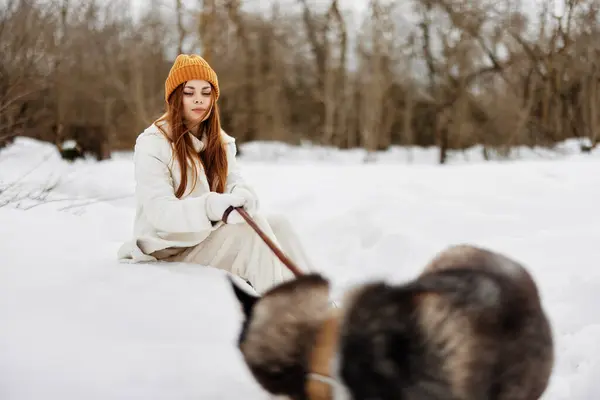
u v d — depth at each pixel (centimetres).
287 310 211
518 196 709
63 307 313
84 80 1736
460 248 222
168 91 397
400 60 2320
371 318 171
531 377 188
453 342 168
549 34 2155
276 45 2617
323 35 2652
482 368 173
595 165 905
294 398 211
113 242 458
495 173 837
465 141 2211
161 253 394
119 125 1994
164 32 1998
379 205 636
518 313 185
